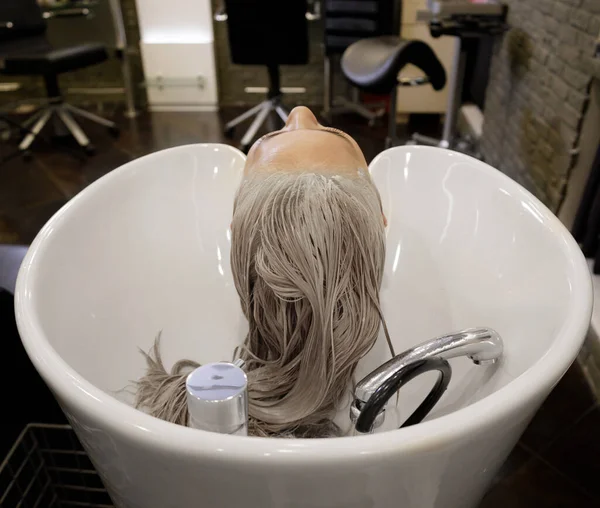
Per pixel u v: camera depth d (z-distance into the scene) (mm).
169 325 834
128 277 811
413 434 394
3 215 2389
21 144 2977
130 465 435
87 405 431
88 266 747
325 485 397
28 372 1010
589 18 1646
